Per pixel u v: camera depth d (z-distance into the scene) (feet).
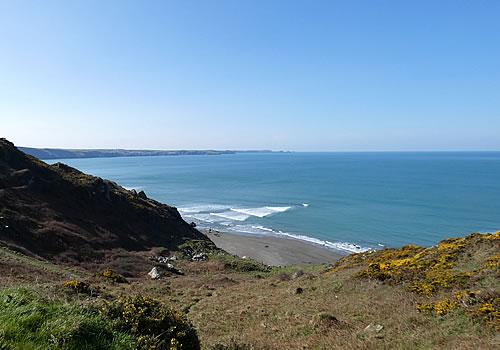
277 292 73.05
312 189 470.80
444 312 42.11
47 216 133.90
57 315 20.03
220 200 399.85
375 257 89.66
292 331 46.42
